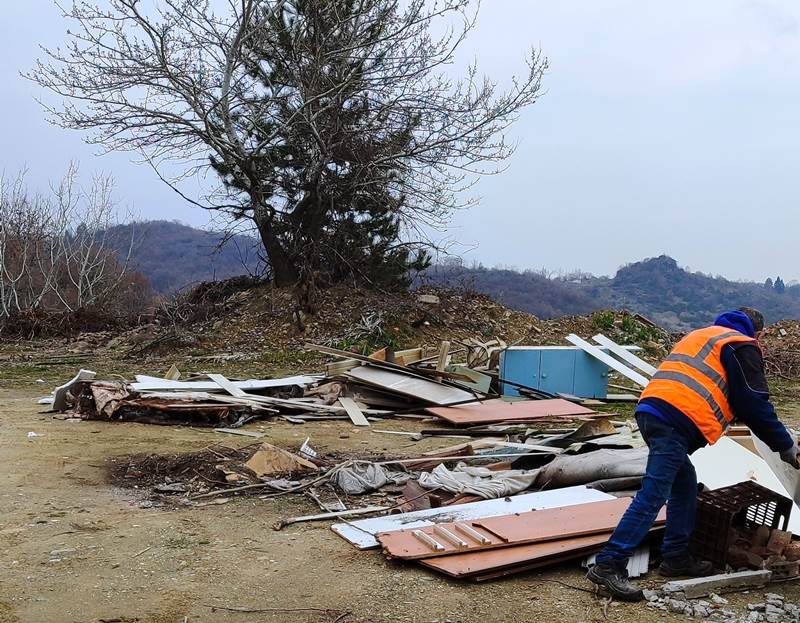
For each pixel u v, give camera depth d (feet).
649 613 13.14
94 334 65.51
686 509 14.49
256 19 58.95
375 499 20.26
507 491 19.31
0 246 77.51
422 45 60.80
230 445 26.35
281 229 64.90
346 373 35.68
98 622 12.42
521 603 13.44
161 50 55.88
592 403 37.37
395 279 66.49
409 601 13.44
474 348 43.32
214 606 13.17
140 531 17.15
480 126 60.85
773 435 13.57
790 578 14.75
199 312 63.36
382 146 61.98
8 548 15.83
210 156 61.98
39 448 25.13
